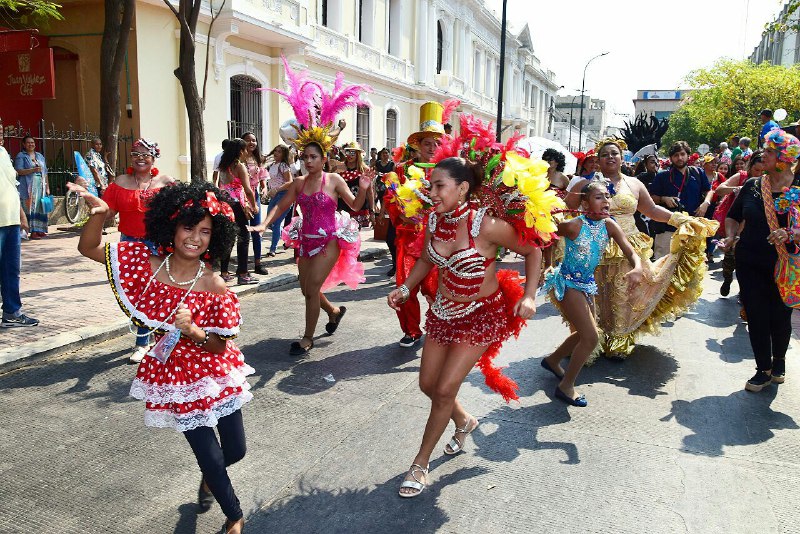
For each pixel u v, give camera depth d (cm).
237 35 1614
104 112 1209
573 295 452
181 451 377
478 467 367
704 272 574
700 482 353
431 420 339
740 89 3491
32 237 1138
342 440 398
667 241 816
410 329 598
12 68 1274
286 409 445
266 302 775
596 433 416
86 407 437
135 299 271
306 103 577
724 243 528
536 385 507
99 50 1477
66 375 496
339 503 326
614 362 572
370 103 2366
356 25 2227
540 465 371
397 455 380
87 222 279
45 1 1405
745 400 480
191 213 258
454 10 3120
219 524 305
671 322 723
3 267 576
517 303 329
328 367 538
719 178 1130
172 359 270
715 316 756
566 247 454
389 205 570
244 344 599
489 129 333
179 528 301
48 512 311
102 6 1459
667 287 559
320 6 2000
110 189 521
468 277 327
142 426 409
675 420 440
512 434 412
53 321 607
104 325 597
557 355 514
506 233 325
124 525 302
